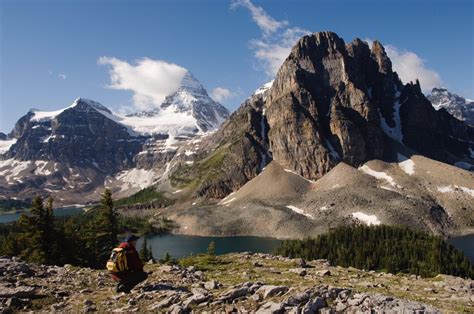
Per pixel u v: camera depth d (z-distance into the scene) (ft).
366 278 109.29
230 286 76.43
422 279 110.52
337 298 63.62
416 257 354.13
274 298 64.69
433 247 366.84
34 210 210.59
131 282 69.41
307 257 389.60
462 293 88.69
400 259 349.20
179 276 95.25
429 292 90.02
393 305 61.21
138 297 68.49
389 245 383.65
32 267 96.78
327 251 398.01
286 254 410.11
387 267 338.34
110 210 261.65
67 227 255.29
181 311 61.57
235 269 125.70
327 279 102.58
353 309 59.82
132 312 62.18
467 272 326.44
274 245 634.84
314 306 60.13
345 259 370.12
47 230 210.59
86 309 63.31
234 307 62.39
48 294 71.87
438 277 111.45
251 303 64.13
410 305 61.67
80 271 95.81
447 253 357.82
